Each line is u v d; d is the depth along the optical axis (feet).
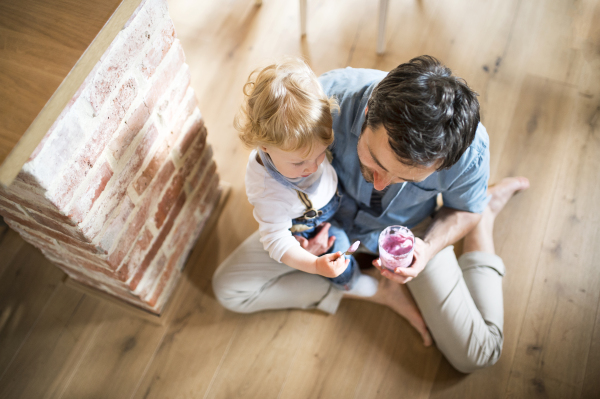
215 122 6.14
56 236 3.68
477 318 4.53
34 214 3.34
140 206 3.98
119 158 3.45
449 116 2.57
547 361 4.82
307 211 3.92
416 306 5.01
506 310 5.09
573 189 5.61
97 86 2.97
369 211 4.46
